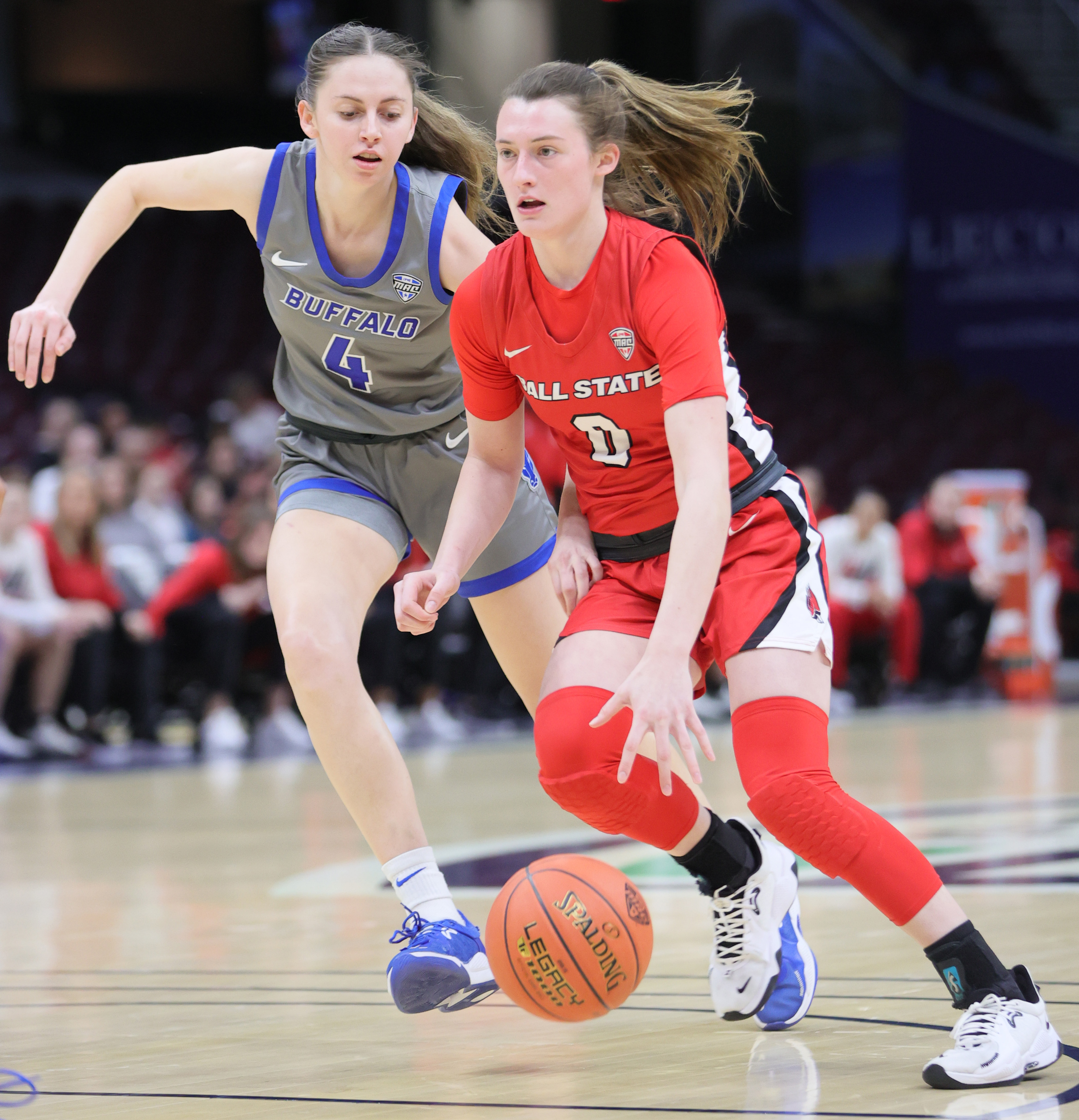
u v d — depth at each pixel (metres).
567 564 5.95
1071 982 6.46
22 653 19.47
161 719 21.05
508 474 6.08
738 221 6.18
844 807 5.21
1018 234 40.44
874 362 39.88
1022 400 39.34
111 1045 5.90
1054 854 10.49
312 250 6.66
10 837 12.93
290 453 7.02
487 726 23.38
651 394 5.52
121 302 35.28
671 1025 6.08
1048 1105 4.64
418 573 5.72
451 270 6.66
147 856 11.73
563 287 5.46
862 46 41.66
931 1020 5.96
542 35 43.28
